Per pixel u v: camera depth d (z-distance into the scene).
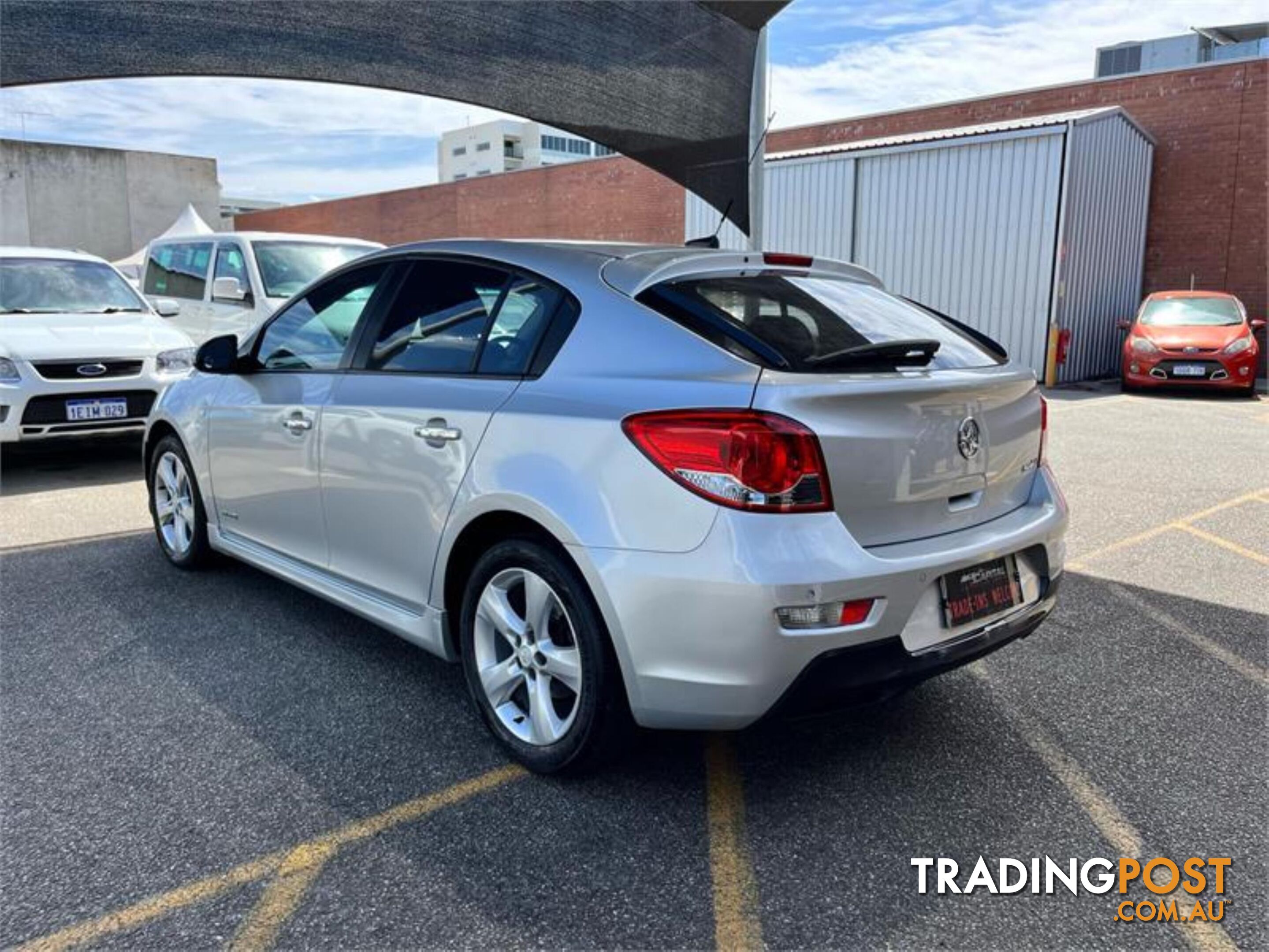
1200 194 15.18
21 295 7.37
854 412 2.34
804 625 2.24
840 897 2.22
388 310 3.35
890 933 2.10
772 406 2.26
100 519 5.61
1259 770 2.82
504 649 2.87
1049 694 3.35
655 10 5.70
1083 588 4.54
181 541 4.54
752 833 2.47
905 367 2.61
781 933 2.09
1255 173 14.60
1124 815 2.58
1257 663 3.63
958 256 14.25
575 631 2.54
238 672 3.44
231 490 4.02
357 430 3.21
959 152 14.02
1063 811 2.59
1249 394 12.16
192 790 2.64
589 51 5.52
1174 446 8.45
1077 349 14.07
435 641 3.01
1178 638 3.89
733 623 2.24
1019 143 13.37
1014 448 2.89
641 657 2.38
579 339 2.69
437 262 3.26
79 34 4.20
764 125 6.36
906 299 3.47
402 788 2.66
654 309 2.61
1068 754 2.92
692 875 2.29
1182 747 2.96
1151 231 15.77
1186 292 13.76
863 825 2.52
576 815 2.54
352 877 2.26
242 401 3.87
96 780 2.68
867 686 2.36
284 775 2.73
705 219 17.84
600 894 2.21
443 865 2.31
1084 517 5.90
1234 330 12.20
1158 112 15.43
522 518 2.66
